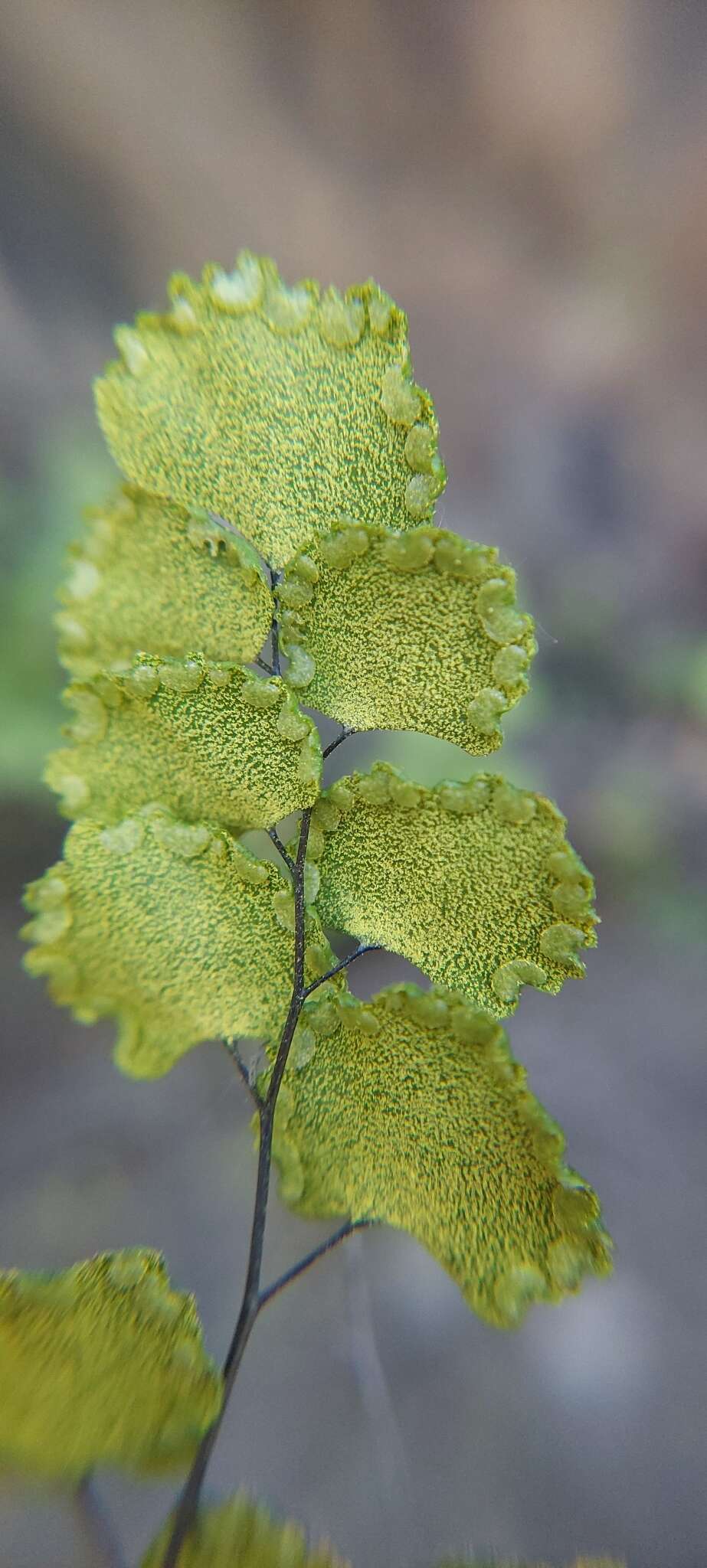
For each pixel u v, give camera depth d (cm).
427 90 47
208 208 46
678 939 40
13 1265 25
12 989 31
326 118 47
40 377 39
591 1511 20
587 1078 35
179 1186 27
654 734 46
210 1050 30
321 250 48
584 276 51
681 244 49
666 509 51
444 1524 19
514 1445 21
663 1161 31
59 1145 28
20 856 32
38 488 35
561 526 51
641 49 46
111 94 43
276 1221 24
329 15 45
